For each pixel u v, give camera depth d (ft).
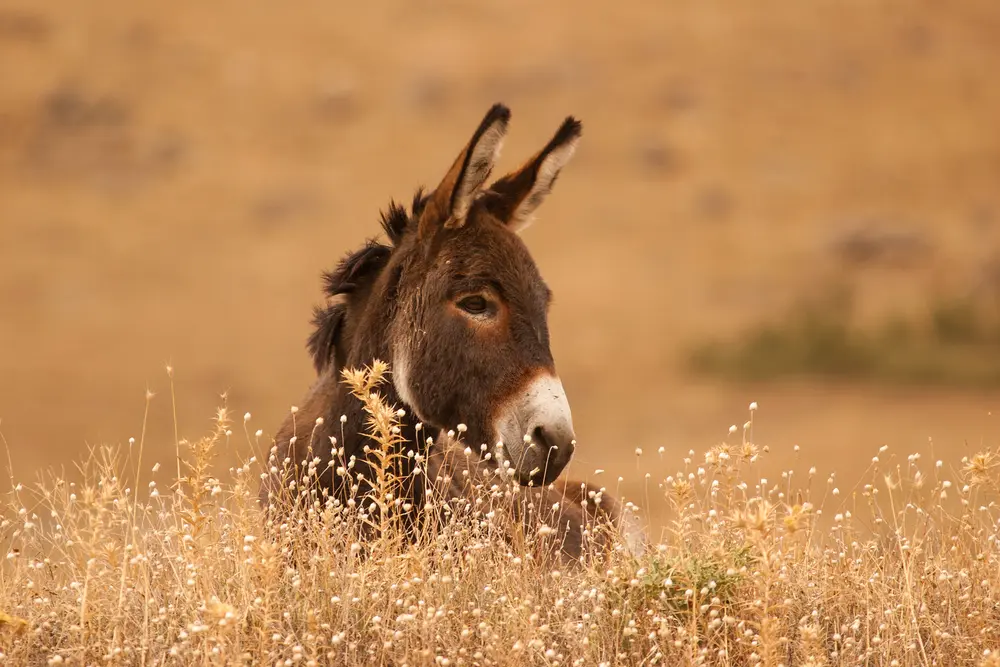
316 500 60.29
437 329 61.31
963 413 345.92
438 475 65.36
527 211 67.72
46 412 358.64
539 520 64.80
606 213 648.79
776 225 637.71
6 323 497.05
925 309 497.87
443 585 55.36
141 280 572.51
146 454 276.00
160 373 426.10
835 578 57.11
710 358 454.40
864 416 344.90
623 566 57.52
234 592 55.06
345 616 52.75
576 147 67.67
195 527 55.26
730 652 53.11
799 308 520.01
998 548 60.23
